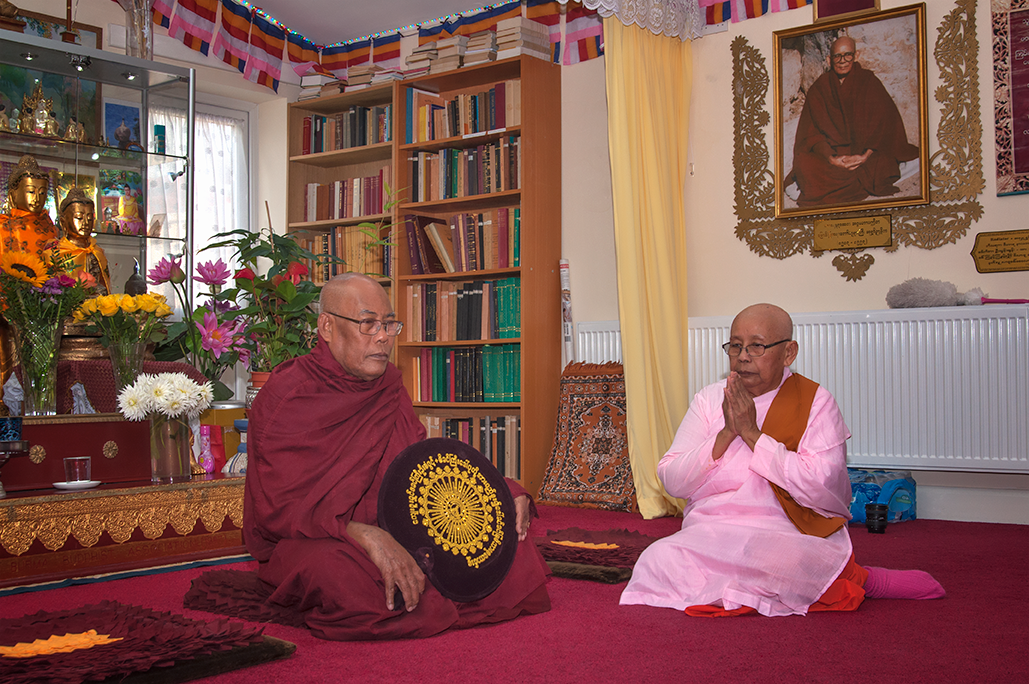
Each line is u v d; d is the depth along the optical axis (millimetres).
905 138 4652
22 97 4848
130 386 3457
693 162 5273
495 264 5699
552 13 5844
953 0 4543
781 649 2109
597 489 5074
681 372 4895
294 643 2176
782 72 4984
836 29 4832
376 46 6695
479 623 2352
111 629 2170
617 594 2744
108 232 4984
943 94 4570
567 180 5797
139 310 3541
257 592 2574
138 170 5148
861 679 1887
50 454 3236
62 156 4934
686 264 5203
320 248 6570
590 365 5395
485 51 5730
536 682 1881
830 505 2516
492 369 5656
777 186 4988
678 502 4680
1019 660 2021
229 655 2006
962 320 4348
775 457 2496
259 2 6270
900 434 4492
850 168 4793
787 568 2461
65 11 5410
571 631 2291
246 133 6824
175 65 5625
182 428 3467
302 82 6695
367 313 2432
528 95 5578
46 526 2973
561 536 3764
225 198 6691
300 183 6777
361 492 2330
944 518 4531
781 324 2623
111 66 5031
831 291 4848
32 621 2230
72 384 3695
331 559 2242
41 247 4203
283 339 4047
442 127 5992
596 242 5672
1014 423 4234
